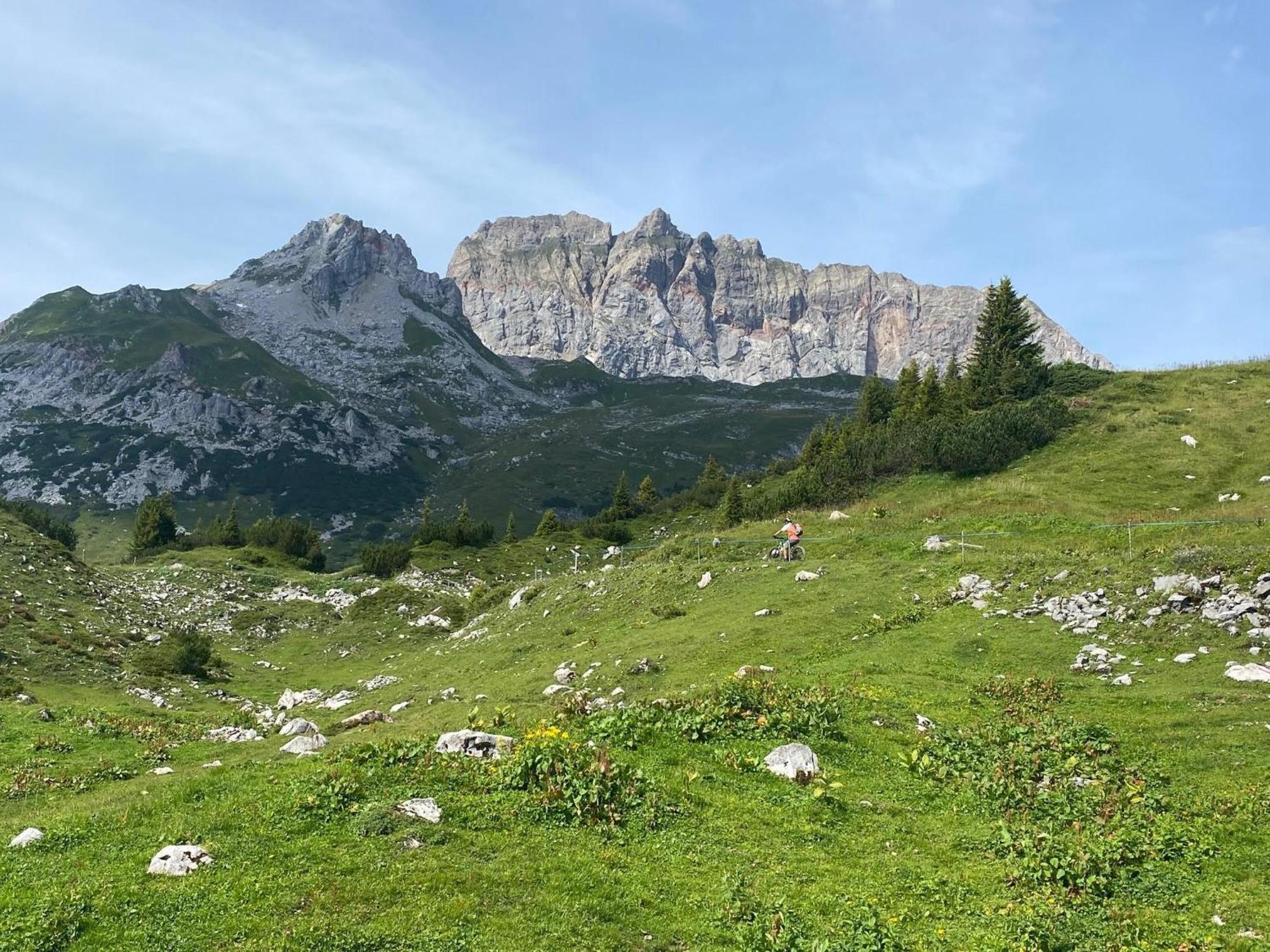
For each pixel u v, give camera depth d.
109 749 28.69
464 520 107.06
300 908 13.06
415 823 15.87
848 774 20.33
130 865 14.23
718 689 25.19
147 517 107.62
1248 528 40.66
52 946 11.81
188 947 11.95
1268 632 26.75
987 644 31.28
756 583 44.84
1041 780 19.88
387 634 67.50
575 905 13.67
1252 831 16.41
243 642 65.31
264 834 15.37
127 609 63.47
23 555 62.44
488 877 14.22
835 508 66.06
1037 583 36.09
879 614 36.66
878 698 25.94
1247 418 66.19
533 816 16.73
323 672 57.97
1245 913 13.79
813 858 16.05
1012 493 57.59
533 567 94.12
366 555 95.19
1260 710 22.31
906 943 13.09
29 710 32.44
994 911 14.07
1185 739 21.42
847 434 91.69
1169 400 72.75
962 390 88.38
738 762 20.36
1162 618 29.75
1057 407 72.38
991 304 91.62
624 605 48.03
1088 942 13.09
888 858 16.14
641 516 116.00
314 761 19.39
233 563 91.19
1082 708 24.62
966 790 19.52
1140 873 15.30
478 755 19.61
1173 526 43.34
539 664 40.03
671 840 16.41
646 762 20.14
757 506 76.06
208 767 26.12
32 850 14.95
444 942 12.44
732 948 12.95
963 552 44.44
